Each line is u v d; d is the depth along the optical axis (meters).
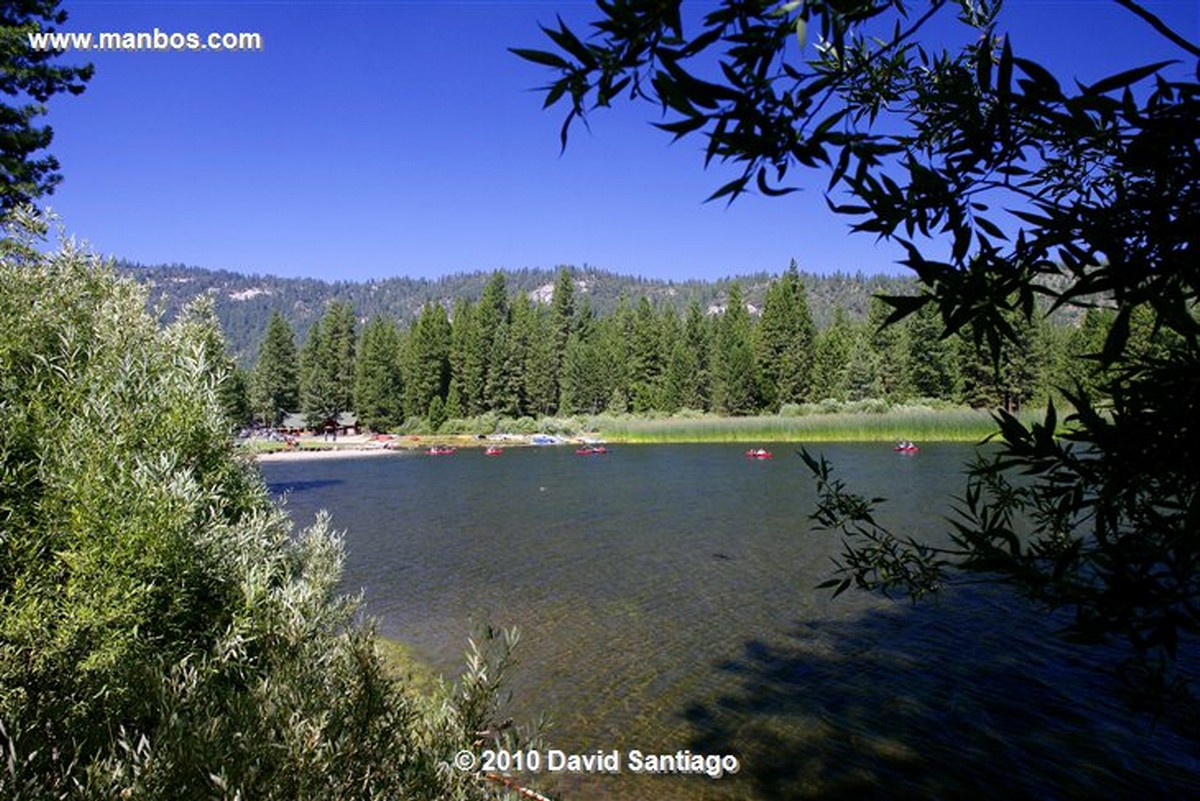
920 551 2.36
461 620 12.57
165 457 4.08
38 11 13.41
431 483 35.88
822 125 1.12
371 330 90.56
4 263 4.80
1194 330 1.03
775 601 13.15
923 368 58.84
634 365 85.00
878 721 8.34
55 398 4.19
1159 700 1.85
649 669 10.12
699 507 24.58
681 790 7.00
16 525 3.51
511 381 85.69
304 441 74.44
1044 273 1.18
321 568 4.89
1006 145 1.17
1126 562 1.23
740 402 73.69
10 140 12.92
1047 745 7.60
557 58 1.07
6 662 3.03
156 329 5.66
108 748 2.81
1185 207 1.00
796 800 6.82
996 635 10.77
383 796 2.59
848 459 37.62
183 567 3.76
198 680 3.09
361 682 2.92
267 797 2.27
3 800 2.24
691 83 1.01
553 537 20.14
